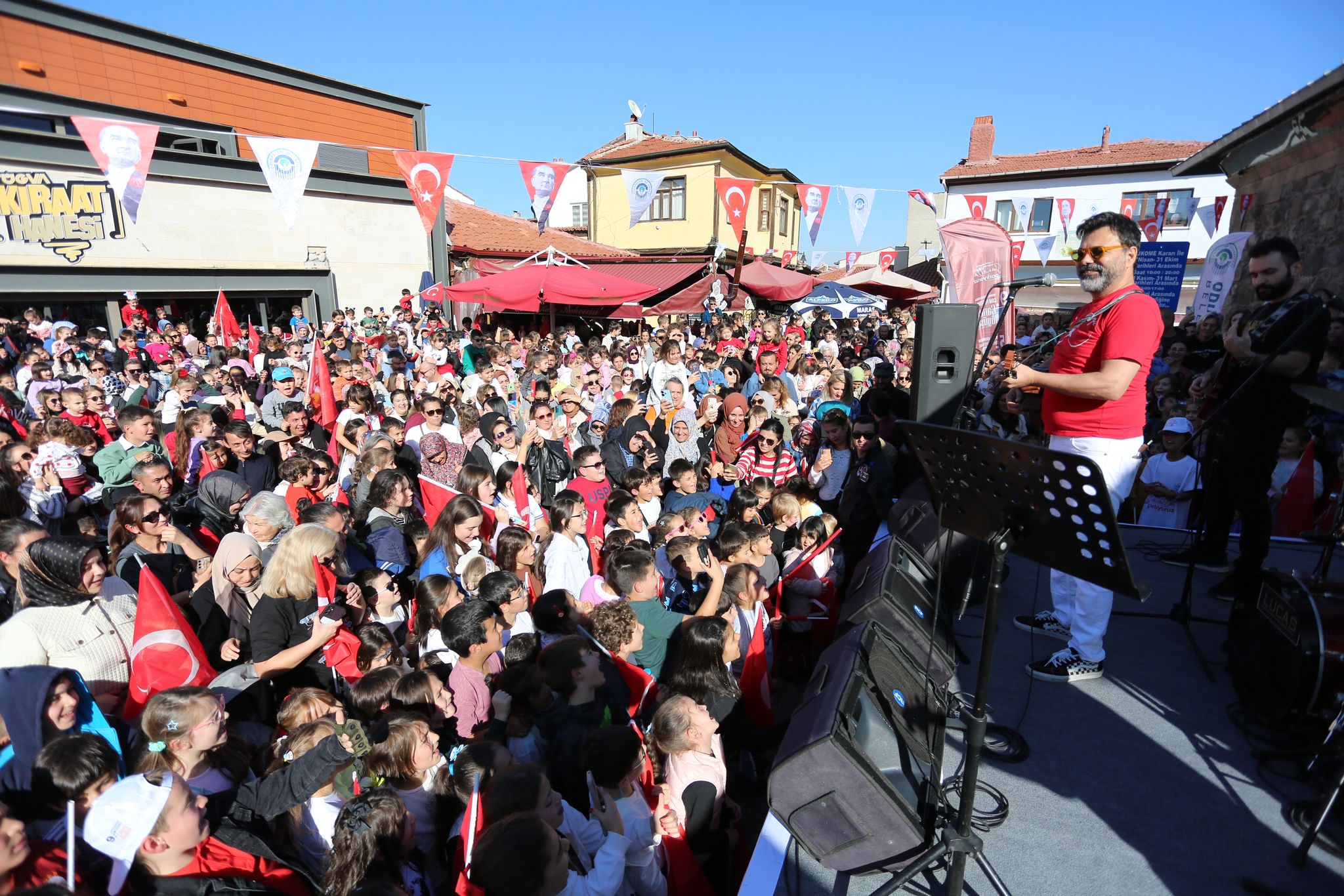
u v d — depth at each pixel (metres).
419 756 2.82
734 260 24.20
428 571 4.65
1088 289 2.84
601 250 23.77
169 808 2.18
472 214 23.30
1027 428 7.10
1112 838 2.38
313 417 7.39
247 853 2.49
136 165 5.80
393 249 17.97
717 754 3.11
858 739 2.39
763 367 8.77
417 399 7.12
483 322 20.20
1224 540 4.30
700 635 3.41
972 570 2.32
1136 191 23.31
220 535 5.15
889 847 2.29
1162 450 5.71
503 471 5.82
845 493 5.54
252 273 15.19
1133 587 1.88
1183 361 8.80
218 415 7.50
